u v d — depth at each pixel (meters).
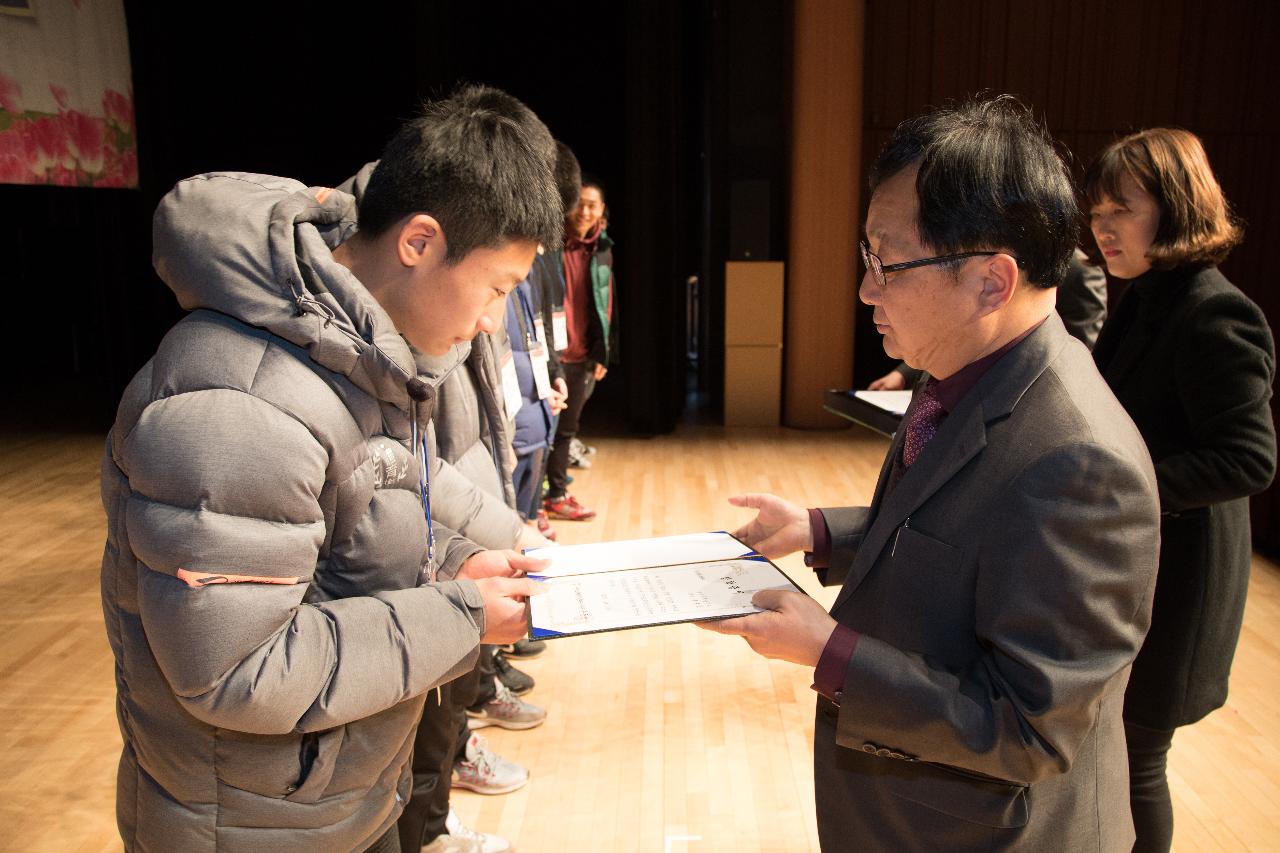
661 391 6.23
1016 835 1.00
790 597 1.03
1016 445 0.95
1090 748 1.04
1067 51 7.59
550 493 4.44
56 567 3.77
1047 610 0.90
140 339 6.72
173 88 7.40
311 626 0.92
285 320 0.90
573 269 4.26
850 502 4.71
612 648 3.06
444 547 1.24
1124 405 1.63
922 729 0.94
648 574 1.15
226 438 0.86
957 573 0.98
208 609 0.85
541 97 8.55
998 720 0.91
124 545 0.94
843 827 1.12
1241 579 1.61
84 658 2.99
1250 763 2.42
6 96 4.34
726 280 6.36
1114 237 1.63
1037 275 0.96
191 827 0.98
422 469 1.13
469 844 1.99
